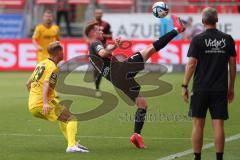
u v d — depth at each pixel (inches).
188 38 2687.0
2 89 2102.6
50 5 3043.8
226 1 2925.7
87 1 3029.0
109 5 3024.1
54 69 1040.8
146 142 1161.4
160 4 1130.0
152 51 1132.5
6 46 2726.4
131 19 2758.4
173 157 1013.8
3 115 1525.6
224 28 2716.5
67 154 1045.2
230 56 914.1
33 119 1457.9
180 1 2930.6
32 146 1124.5
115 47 1169.4
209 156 1016.2
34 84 1052.5
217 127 910.4
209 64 904.3
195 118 919.0
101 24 2055.9
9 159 1007.6
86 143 1152.8
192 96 919.0
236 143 1142.3
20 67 2721.5
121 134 1254.3
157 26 2736.2
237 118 1457.9
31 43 2704.2
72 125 1058.1
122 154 1045.2
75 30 3014.3
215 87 903.1
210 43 901.2
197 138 917.2
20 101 1798.7
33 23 3016.7
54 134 1254.3
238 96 1839.3
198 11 2915.8
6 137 1222.9
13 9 3139.8
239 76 2381.9
